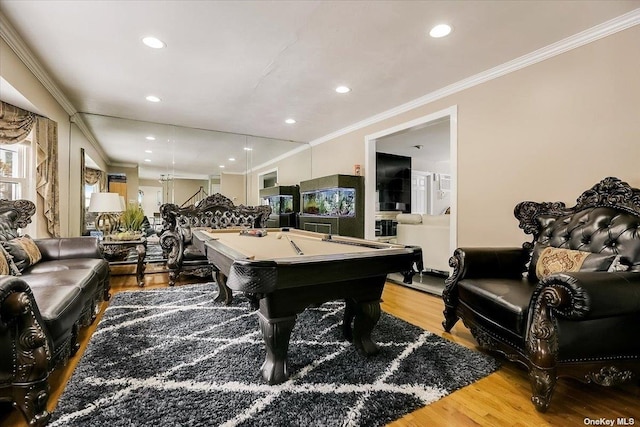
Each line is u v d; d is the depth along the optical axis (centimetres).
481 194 301
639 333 152
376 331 238
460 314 220
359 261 168
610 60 216
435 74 300
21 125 299
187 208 436
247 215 465
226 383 162
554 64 247
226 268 172
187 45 248
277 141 600
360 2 195
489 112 294
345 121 470
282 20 215
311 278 155
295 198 617
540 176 256
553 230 222
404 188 769
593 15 206
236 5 199
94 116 449
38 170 321
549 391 142
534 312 152
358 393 154
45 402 130
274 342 165
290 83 323
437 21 215
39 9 201
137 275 377
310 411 140
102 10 203
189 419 133
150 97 368
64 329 158
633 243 172
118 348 202
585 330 146
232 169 564
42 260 266
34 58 268
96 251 292
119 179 491
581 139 232
